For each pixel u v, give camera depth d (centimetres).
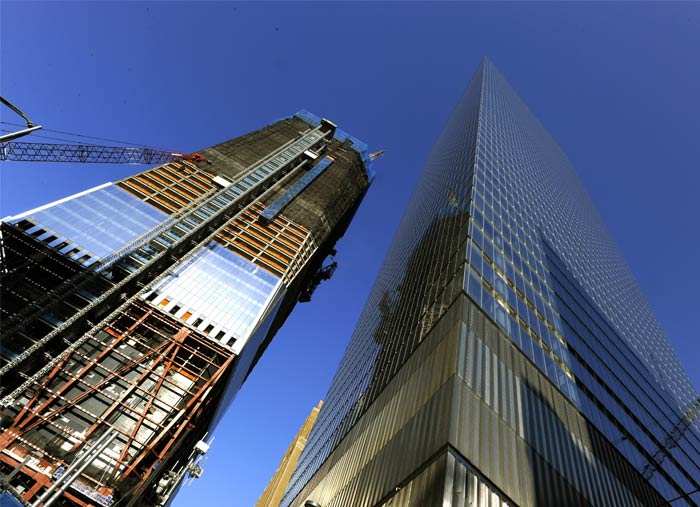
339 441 5325
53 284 6519
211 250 9088
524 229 6475
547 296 5378
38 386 5222
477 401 2756
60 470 4497
